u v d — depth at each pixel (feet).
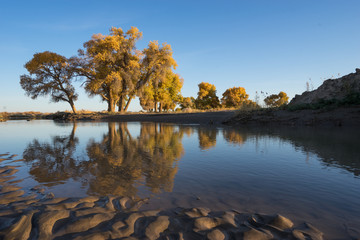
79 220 5.94
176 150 17.95
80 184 9.50
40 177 10.58
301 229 5.77
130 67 121.29
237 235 5.40
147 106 167.63
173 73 158.40
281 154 15.92
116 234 5.33
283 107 52.44
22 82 112.27
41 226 5.57
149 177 10.50
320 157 14.74
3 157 15.44
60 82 116.88
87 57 112.16
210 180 10.02
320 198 7.91
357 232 5.63
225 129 38.96
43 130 39.93
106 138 26.61
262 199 7.81
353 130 31.48
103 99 136.36
